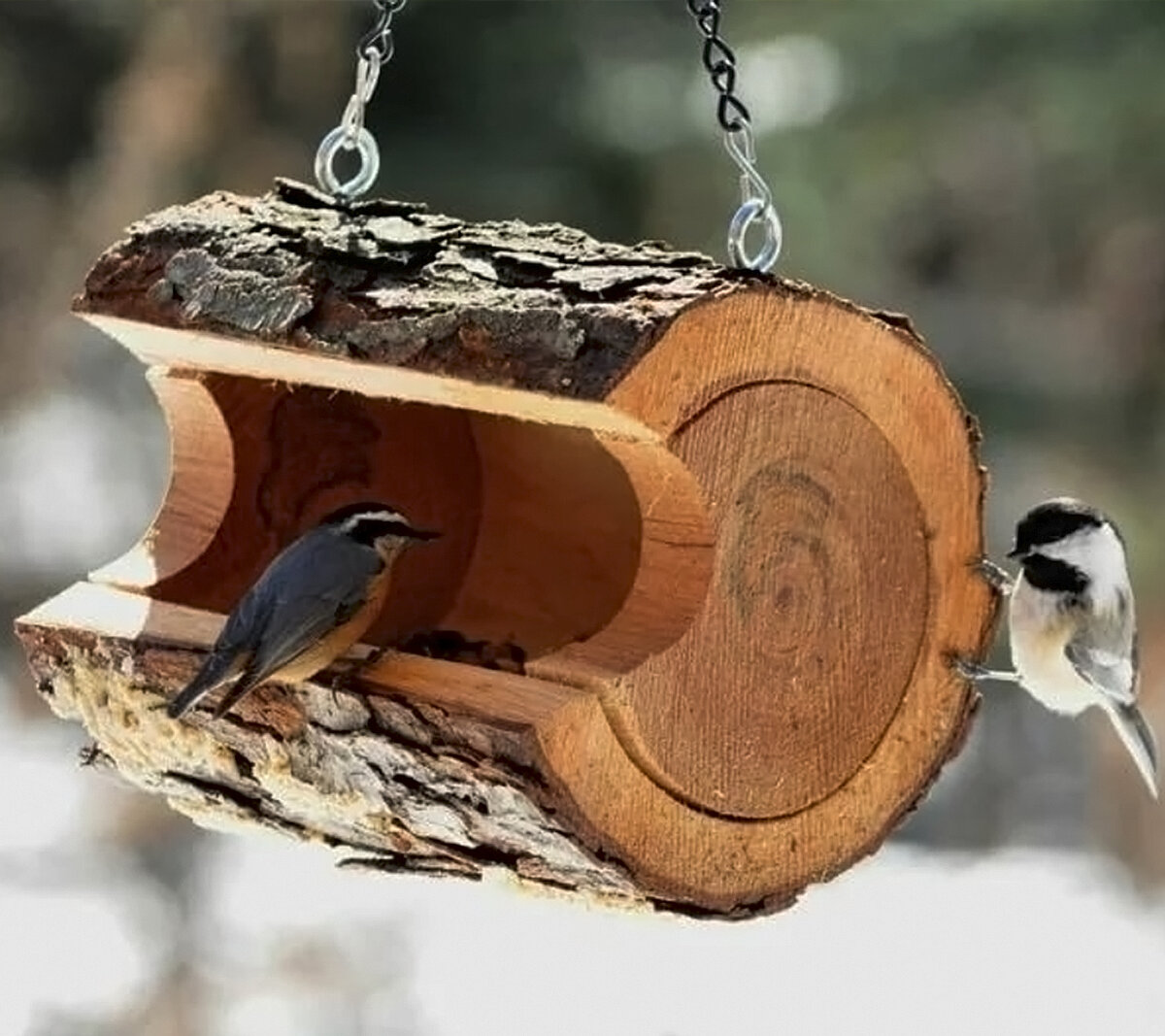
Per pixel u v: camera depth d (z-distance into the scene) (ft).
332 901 49.52
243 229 21.12
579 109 53.11
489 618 23.43
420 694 18.65
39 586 59.26
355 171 53.98
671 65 53.11
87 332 58.13
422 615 23.36
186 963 47.44
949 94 49.96
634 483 18.72
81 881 50.60
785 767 19.06
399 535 20.07
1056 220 58.03
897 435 19.56
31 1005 46.11
